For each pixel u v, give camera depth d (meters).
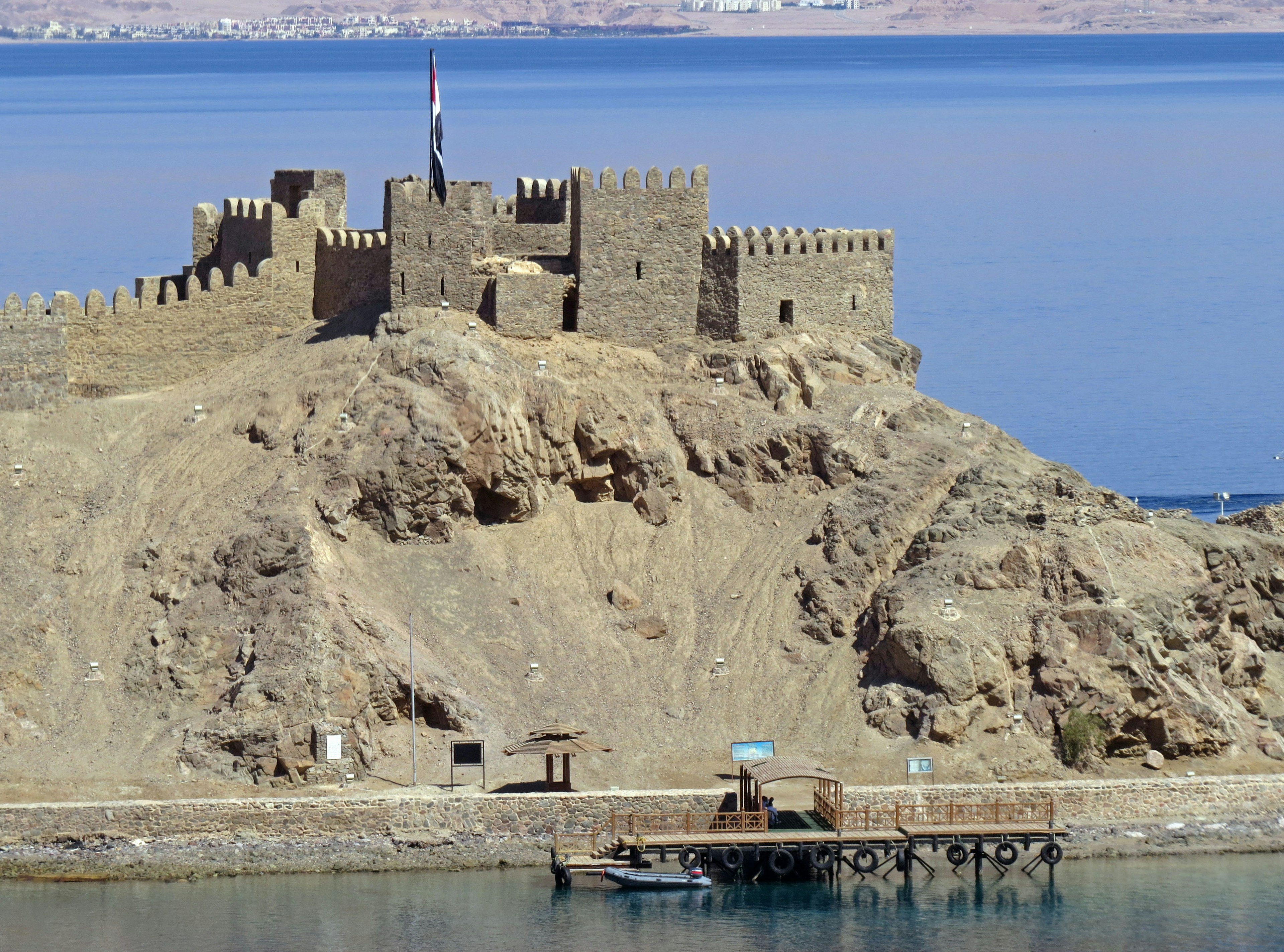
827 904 182.62
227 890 181.50
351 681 195.25
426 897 180.88
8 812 184.88
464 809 189.12
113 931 172.88
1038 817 191.88
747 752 190.12
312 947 170.50
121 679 199.75
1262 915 179.12
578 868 184.62
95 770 191.38
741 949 172.38
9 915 175.62
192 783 190.12
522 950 171.25
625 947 172.12
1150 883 186.12
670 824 189.00
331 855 186.50
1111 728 198.38
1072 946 173.38
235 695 194.00
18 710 196.38
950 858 190.50
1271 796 196.62
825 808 191.12
